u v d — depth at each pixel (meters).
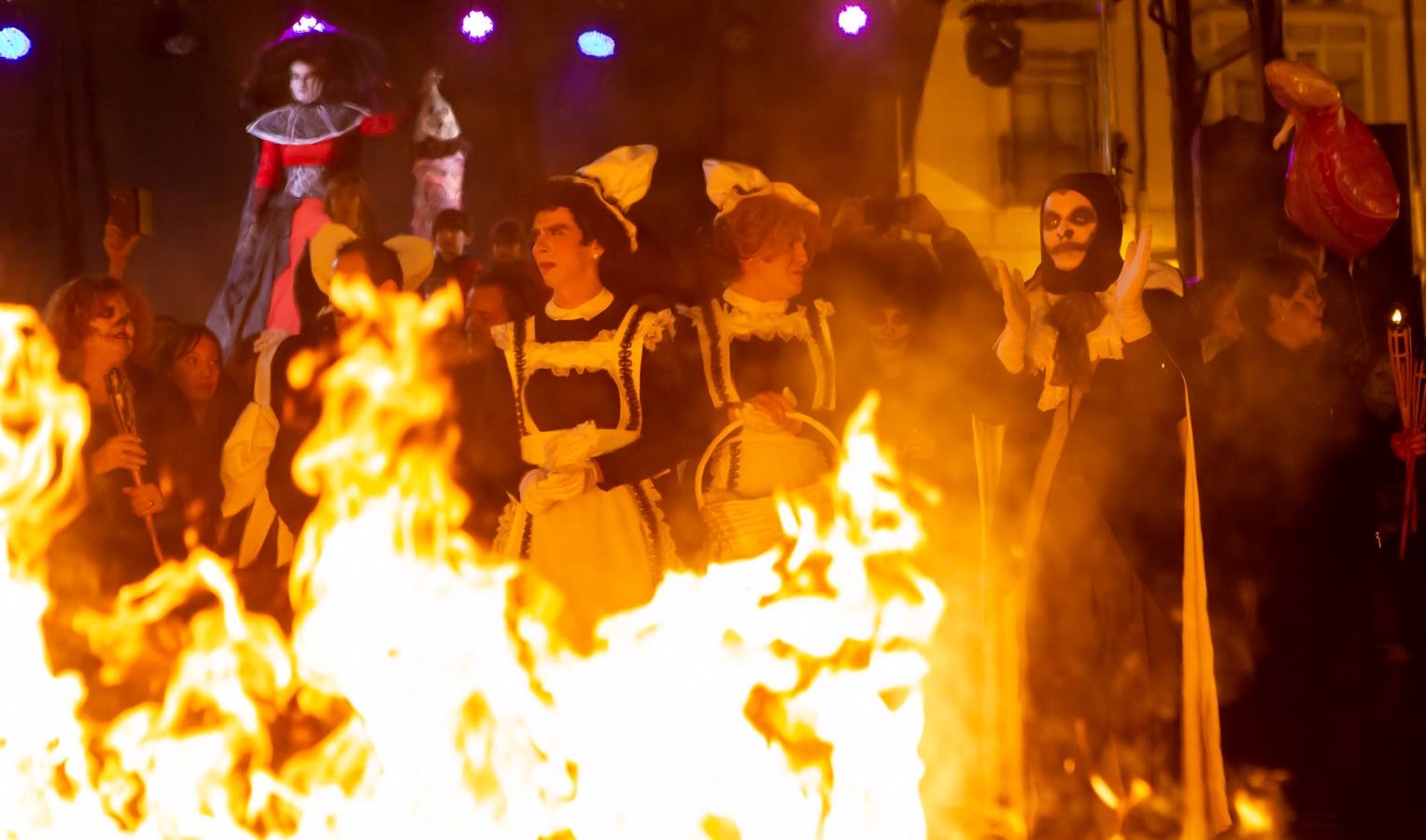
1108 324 5.30
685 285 5.93
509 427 5.39
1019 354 5.33
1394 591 7.67
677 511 5.50
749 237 5.48
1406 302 9.31
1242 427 6.36
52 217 12.23
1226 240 9.72
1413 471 7.16
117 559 5.96
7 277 12.11
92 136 12.35
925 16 12.08
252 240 10.15
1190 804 5.14
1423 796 6.16
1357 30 11.55
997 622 5.46
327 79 10.41
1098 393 5.28
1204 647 5.21
